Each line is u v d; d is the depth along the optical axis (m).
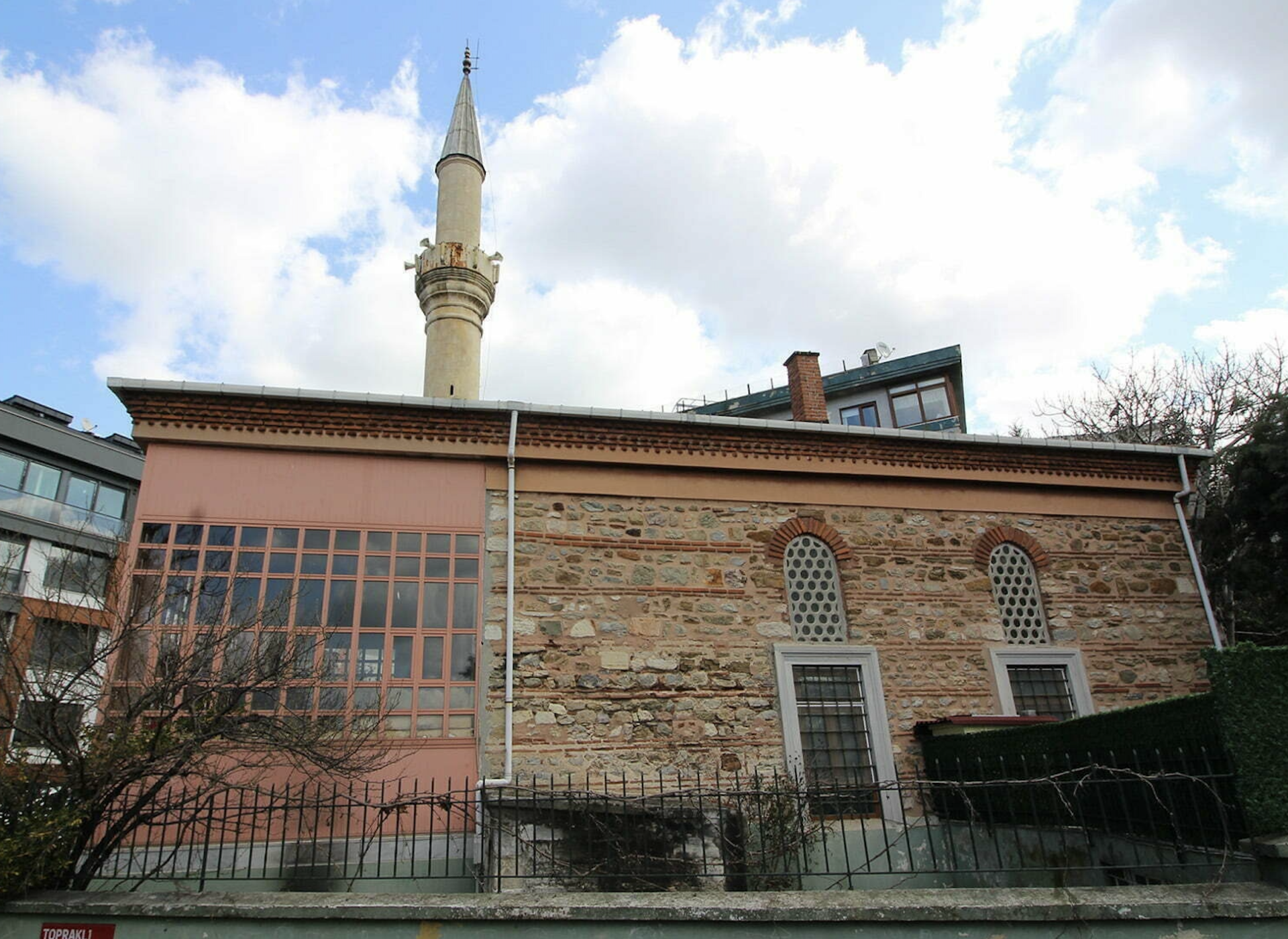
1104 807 7.75
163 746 6.46
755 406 28.45
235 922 5.55
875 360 29.67
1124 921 5.35
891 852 10.13
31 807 5.93
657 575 11.05
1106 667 12.14
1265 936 5.33
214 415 10.24
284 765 7.84
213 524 9.90
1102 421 25.16
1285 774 5.90
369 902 5.57
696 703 10.56
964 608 11.97
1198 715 6.49
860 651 11.31
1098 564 12.75
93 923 5.59
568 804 8.21
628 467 11.48
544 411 11.01
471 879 8.76
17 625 6.85
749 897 5.48
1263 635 16.84
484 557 10.53
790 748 10.58
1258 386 22.17
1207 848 6.12
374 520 10.36
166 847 8.34
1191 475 13.89
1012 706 11.51
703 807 8.21
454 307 18.83
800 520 11.87
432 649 9.92
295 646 7.87
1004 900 5.39
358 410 10.58
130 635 7.36
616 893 5.61
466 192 20.69
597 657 10.44
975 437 12.60
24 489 25.86
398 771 9.22
